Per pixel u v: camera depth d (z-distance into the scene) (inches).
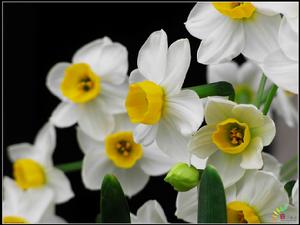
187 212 18.0
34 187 21.7
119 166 20.8
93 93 20.8
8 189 21.8
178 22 24.0
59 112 21.2
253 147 17.6
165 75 18.1
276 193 17.6
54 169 21.7
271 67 17.4
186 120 17.8
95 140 21.0
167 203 23.5
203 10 18.4
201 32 18.3
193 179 17.4
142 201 23.5
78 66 21.0
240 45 18.1
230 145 17.7
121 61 20.9
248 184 17.7
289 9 17.4
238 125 17.7
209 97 17.7
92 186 21.0
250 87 22.5
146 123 18.1
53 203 21.6
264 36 18.1
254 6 17.8
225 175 17.7
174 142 18.1
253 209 17.7
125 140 20.9
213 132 17.7
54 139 21.8
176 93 17.9
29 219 21.4
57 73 21.5
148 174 20.9
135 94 18.4
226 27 18.2
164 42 18.0
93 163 21.0
